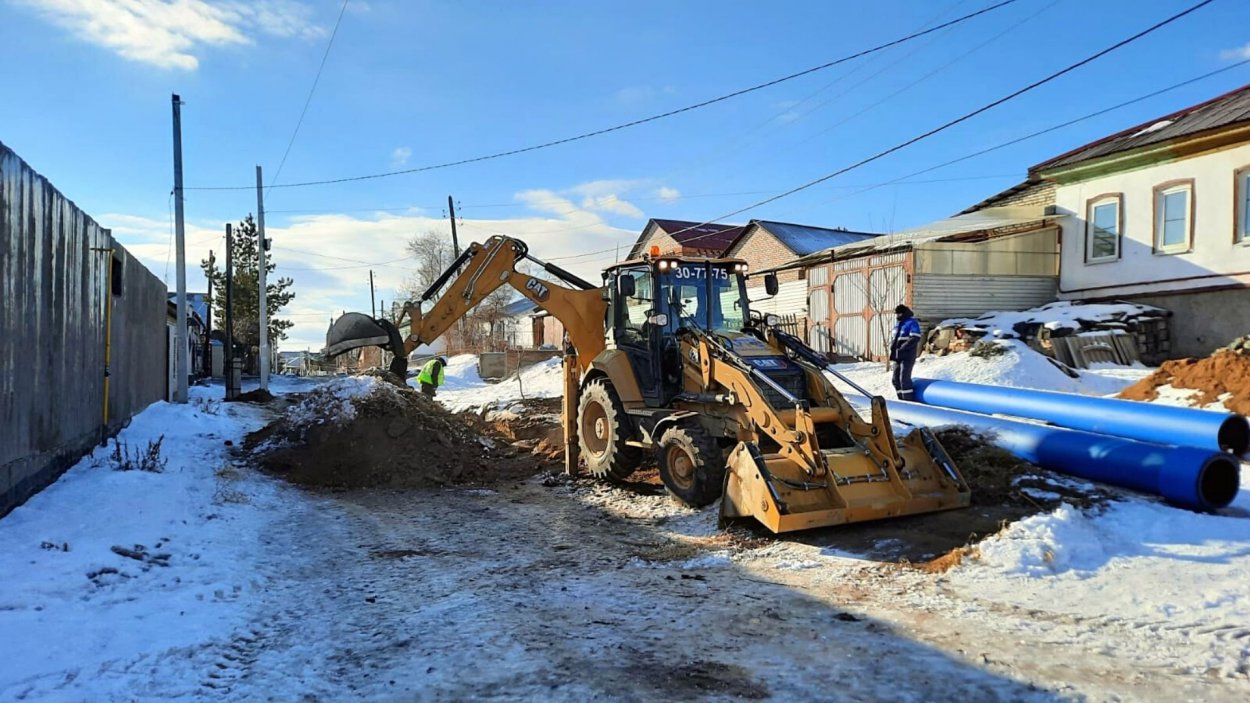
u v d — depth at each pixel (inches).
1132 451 278.5
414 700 142.1
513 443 493.7
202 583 212.1
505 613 189.9
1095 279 713.0
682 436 301.7
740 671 153.0
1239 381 379.9
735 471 269.3
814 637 171.0
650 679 149.7
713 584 213.5
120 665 156.3
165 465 375.9
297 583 219.3
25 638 163.8
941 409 402.6
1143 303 669.3
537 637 172.7
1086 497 273.9
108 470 338.3
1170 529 239.9
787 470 265.4
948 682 146.5
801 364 307.3
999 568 214.4
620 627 179.0
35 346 290.0
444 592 208.8
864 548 244.4
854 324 805.9
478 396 854.5
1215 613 178.1
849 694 141.9
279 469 403.2
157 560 230.7
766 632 174.7
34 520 253.9
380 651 166.2
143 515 271.6
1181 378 417.7
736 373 291.0
